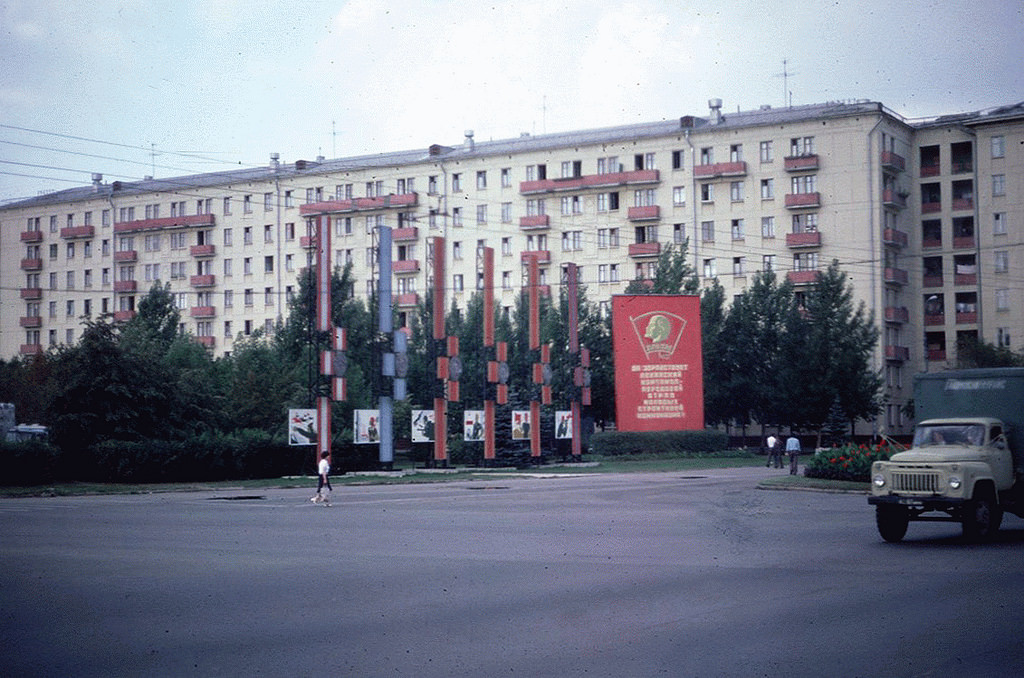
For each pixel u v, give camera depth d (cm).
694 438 6788
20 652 957
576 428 6159
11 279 10288
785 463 6031
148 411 4653
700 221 8250
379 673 869
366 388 6238
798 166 7894
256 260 9425
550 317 7619
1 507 3030
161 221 9644
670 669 877
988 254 8025
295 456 4884
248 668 890
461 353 7688
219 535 2100
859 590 1307
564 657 926
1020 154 7925
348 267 6981
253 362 5888
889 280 7850
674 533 2102
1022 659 910
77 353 4556
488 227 8862
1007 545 1850
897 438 7300
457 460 6425
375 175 9181
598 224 8544
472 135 9231
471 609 1182
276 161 9681
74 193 10350
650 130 8681
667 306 5869
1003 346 7362
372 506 3038
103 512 2798
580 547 1841
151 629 1067
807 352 7175
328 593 1305
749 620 1101
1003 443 2005
